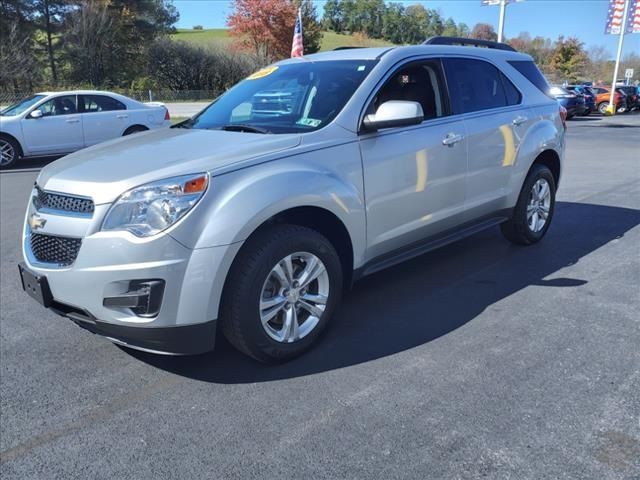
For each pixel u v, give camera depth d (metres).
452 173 4.27
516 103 5.08
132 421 2.82
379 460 2.47
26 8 36.78
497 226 6.42
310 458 2.50
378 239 3.78
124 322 2.84
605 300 4.20
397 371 3.23
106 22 39.06
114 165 3.12
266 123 3.77
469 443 2.57
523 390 2.99
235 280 3.01
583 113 28.58
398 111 3.47
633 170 10.64
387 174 3.73
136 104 13.40
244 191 2.95
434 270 4.95
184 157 3.10
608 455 2.47
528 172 5.20
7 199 8.47
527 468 2.40
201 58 41.16
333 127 3.52
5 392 3.11
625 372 3.16
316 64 4.25
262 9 41.50
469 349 3.47
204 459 2.52
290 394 3.02
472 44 5.14
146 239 2.75
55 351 3.60
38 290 3.08
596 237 5.93
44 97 12.26
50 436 2.71
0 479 2.41
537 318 3.90
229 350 3.55
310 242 3.27
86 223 2.86
